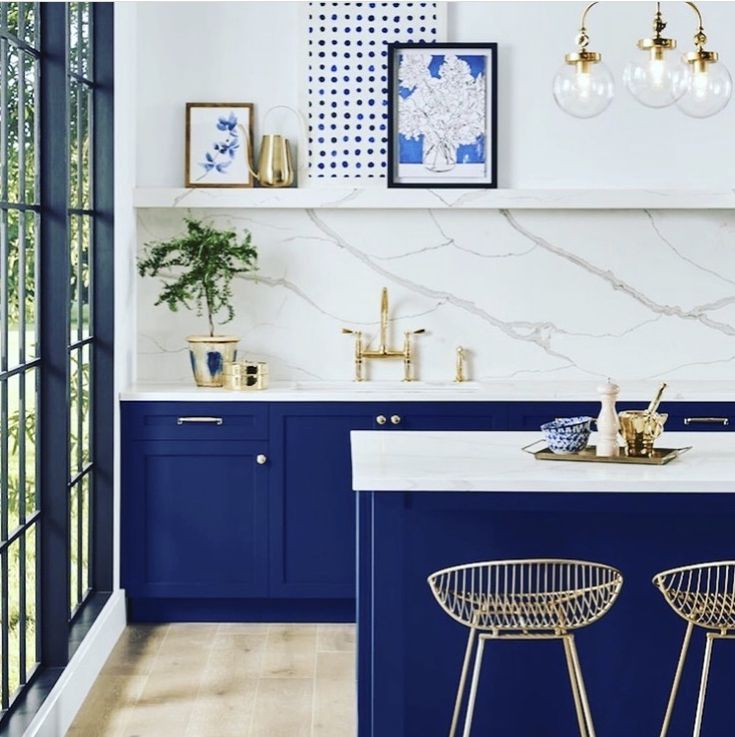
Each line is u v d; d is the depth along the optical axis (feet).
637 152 18.29
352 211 18.29
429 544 11.48
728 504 10.53
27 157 12.37
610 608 10.86
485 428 16.67
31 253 12.51
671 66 10.54
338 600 17.07
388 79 17.93
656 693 11.65
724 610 10.59
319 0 18.03
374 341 18.42
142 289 18.22
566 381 18.39
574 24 18.13
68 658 13.20
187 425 16.66
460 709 11.62
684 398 16.71
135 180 18.06
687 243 18.40
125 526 16.70
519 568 11.48
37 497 12.91
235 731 12.79
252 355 18.40
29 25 12.38
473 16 18.15
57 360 12.90
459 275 18.39
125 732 12.75
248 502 16.75
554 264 18.40
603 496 10.52
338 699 13.78
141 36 18.03
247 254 17.62
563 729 11.70
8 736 11.12
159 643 16.01
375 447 12.28
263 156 17.83
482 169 18.06
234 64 18.11
